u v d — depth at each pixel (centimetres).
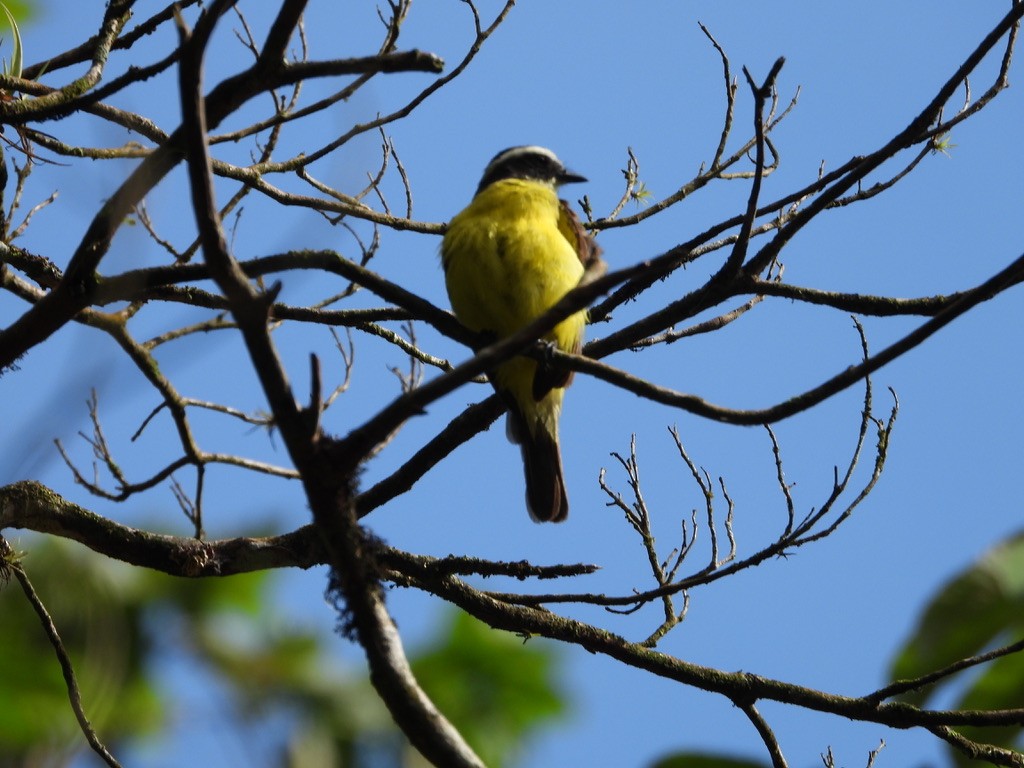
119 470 1032
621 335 952
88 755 950
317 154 1009
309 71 680
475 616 918
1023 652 842
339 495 641
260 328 596
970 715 838
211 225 577
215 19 568
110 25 955
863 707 859
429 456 979
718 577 876
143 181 746
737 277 894
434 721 621
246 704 1010
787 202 979
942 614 764
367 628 642
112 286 782
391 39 945
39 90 909
